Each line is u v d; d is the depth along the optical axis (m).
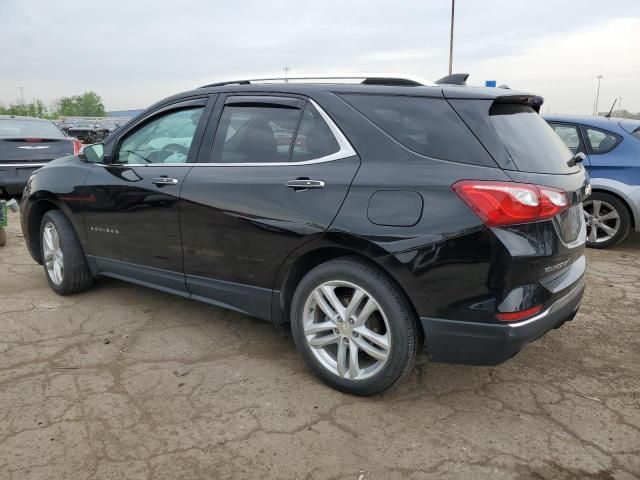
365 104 2.95
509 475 2.37
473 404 2.93
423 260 2.57
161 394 2.99
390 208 2.66
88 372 3.23
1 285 4.83
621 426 2.74
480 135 2.63
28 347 3.56
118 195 3.86
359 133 2.89
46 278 5.02
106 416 2.77
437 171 2.61
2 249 6.21
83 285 4.49
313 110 3.07
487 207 2.45
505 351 2.53
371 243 2.68
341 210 2.79
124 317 4.09
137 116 3.99
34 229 4.79
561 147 3.17
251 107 3.35
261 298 3.23
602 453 2.52
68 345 3.60
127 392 3.01
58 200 4.32
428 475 2.37
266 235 3.07
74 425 2.69
